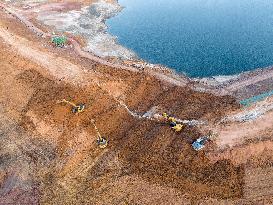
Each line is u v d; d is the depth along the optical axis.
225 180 38.03
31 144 44.12
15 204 37.88
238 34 62.88
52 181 39.81
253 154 39.91
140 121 44.56
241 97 46.72
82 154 42.06
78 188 38.84
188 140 41.34
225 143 40.53
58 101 47.19
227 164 39.31
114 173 39.75
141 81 49.81
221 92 48.00
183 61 56.28
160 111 45.69
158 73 52.00
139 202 37.00
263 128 41.81
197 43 60.97
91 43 61.41
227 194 37.03
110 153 41.75
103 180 39.22
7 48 57.88
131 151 41.47
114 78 50.44
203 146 40.25
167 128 42.88
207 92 48.09
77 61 54.69
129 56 57.94
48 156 42.47
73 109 45.88
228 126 42.34
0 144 44.34
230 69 53.88
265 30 63.56
